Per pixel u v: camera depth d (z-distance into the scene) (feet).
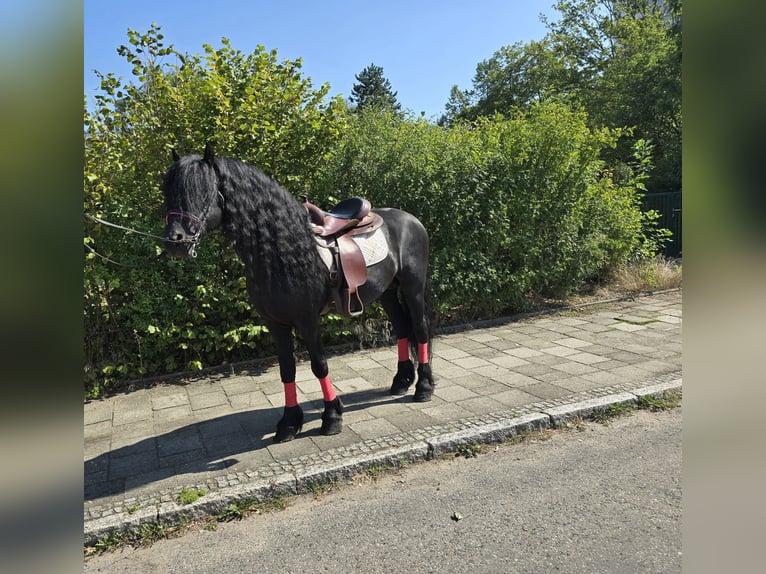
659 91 49.11
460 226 21.80
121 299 16.97
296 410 12.34
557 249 24.30
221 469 10.91
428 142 21.33
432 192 20.54
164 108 16.79
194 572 8.13
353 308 12.25
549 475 10.30
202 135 16.92
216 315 18.12
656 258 30.22
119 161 16.63
